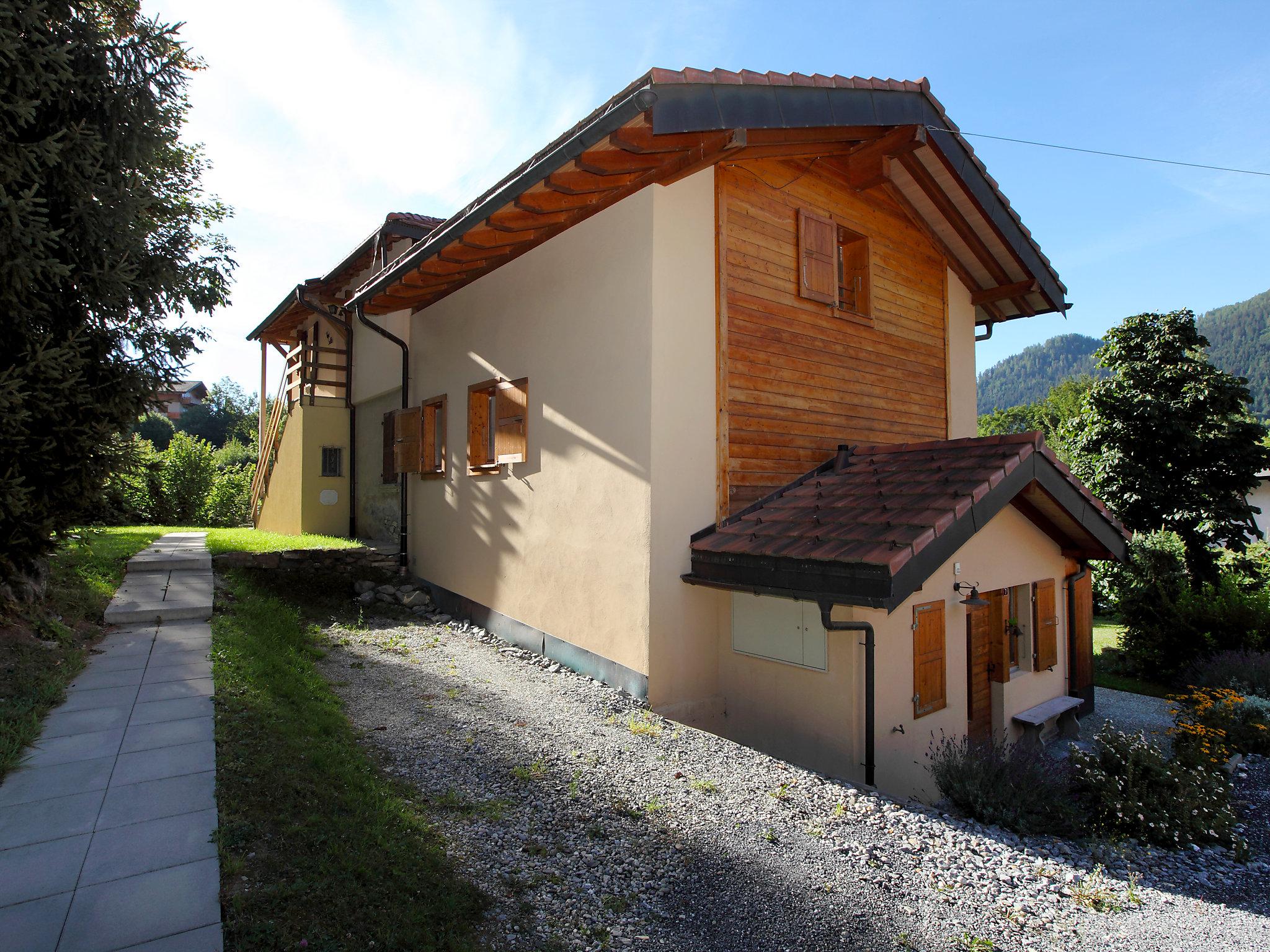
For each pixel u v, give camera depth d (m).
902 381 7.84
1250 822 4.92
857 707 4.82
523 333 7.14
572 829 3.41
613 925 2.68
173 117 5.38
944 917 2.90
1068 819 4.27
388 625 7.91
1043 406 39.78
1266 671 7.44
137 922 2.35
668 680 5.49
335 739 4.14
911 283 8.05
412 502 9.86
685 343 5.68
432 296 8.97
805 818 3.71
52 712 4.21
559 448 6.54
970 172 7.30
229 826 2.97
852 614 4.85
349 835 3.02
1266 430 10.20
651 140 4.79
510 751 4.36
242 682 4.87
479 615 7.92
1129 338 11.24
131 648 5.54
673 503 5.54
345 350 12.84
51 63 4.31
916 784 5.23
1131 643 9.54
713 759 4.45
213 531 13.27
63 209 4.66
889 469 6.06
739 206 6.20
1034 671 6.84
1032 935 2.85
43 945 2.22
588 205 6.08
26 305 4.35
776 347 6.44
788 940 2.66
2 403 3.90
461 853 3.07
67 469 4.70
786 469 6.47
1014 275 8.57
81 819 3.02
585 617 6.13
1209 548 10.93
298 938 2.33
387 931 2.40
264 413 16.09
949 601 5.69
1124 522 10.70
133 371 5.05
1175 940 2.93
